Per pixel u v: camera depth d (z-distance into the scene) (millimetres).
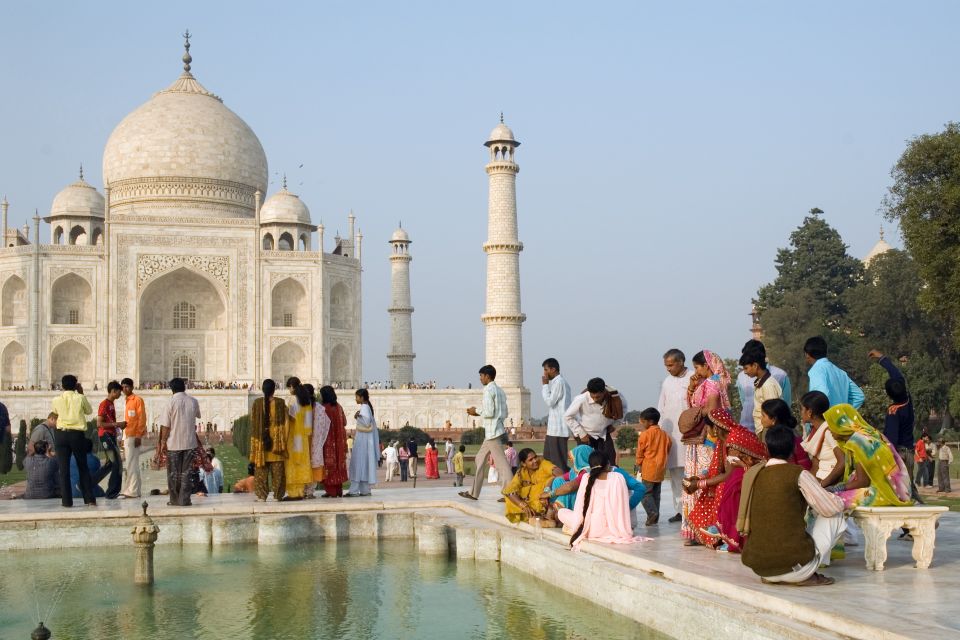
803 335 102750
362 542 25938
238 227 106500
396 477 62531
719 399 18312
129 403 30281
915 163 56250
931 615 12250
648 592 15836
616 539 18984
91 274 103500
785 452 14758
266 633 16922
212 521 25438
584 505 19375
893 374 22094
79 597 19656
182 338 110125
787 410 16609
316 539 26016
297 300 110500
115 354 103250
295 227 113750
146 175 115812
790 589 13969
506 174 96250
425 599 19125
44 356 101375
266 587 20422
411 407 101625
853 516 15836
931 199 54812
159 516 25469
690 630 14562
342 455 29703
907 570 15547
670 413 21906
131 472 30109
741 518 14734
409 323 128500
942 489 38281
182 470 27016
